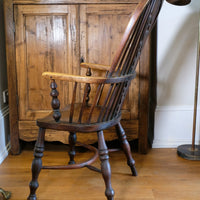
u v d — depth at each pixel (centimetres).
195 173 202
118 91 158
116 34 219
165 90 245
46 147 251
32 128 229
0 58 238
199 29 218
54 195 173
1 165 215
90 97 227
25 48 221
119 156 232
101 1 214
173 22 235
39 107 229
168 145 249
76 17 216
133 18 135
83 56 221
